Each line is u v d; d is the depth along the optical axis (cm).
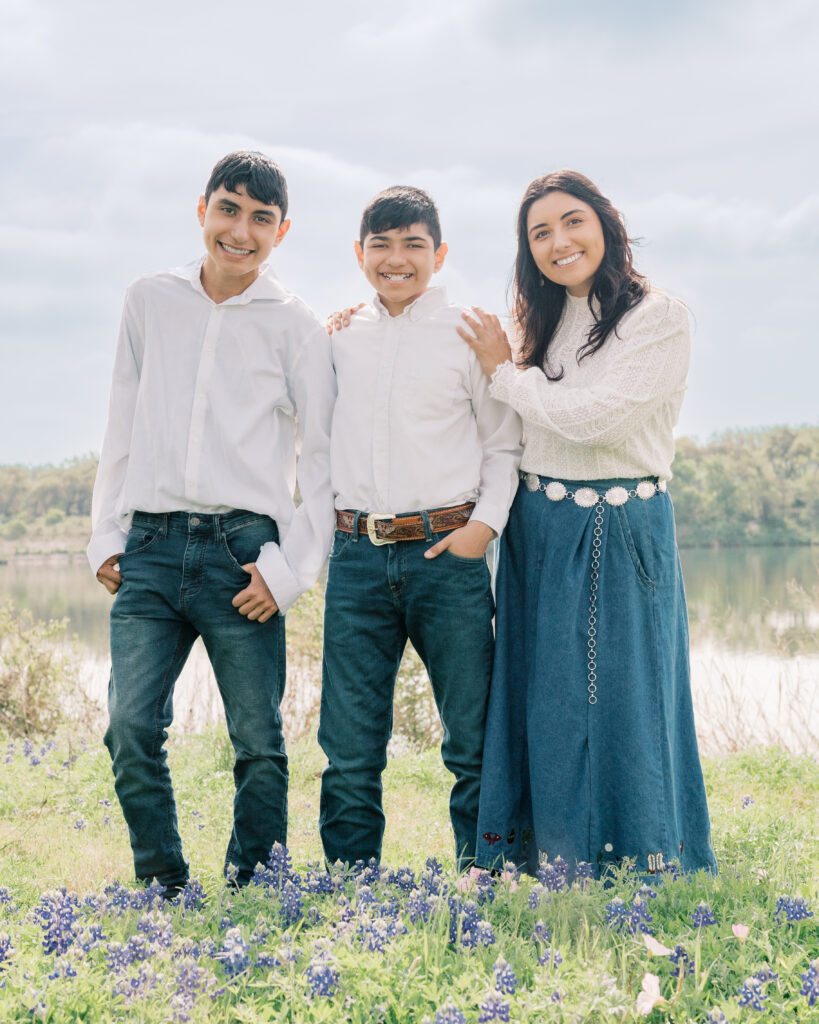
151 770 320
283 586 317
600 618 315
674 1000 211
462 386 333
